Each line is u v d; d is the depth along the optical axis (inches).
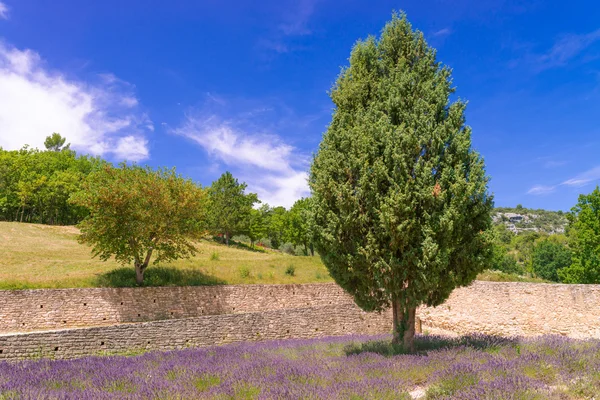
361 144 516.7
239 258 1529.3
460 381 326.6
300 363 439.5
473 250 514.9
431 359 436.5
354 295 564.1
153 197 1047.0
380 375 370.9
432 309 1021.8
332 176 533.6
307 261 1518.2
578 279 1337.4
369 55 601.9
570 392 303.1
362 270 522.3
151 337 711.7
